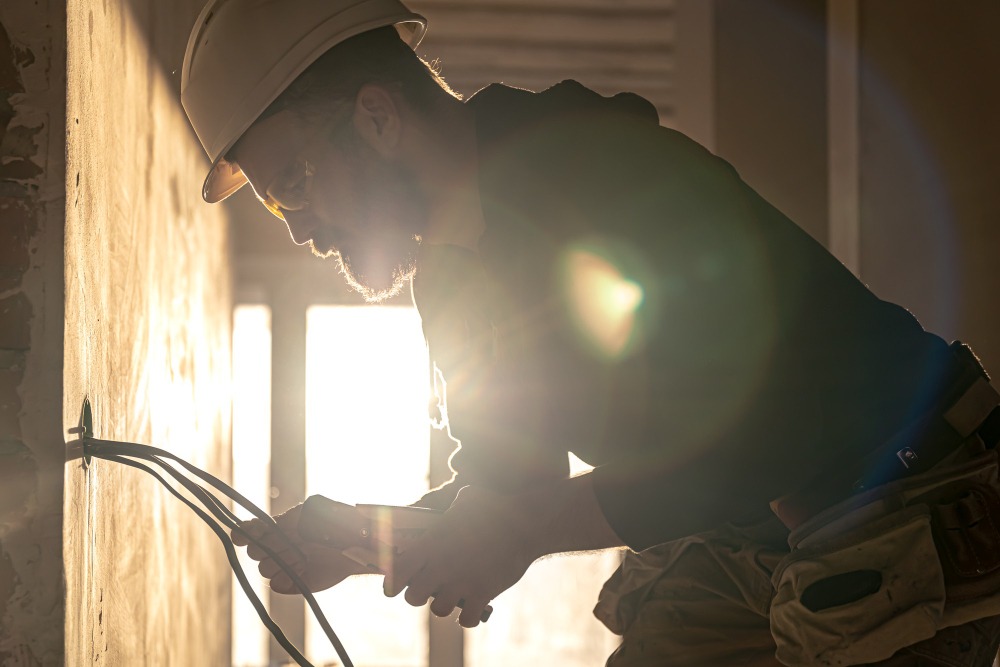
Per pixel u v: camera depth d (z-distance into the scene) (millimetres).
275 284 3646
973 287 2518
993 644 1015
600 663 4363
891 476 961
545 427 1243
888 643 934
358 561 1082
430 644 3762
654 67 3412
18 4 859
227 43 1100
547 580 4410
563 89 1115
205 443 2475
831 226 3078
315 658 3822
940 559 938
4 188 850
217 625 2699
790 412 977
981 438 1000
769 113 3447
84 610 959
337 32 1096
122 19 1304
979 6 2455
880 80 2816
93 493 1030
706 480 984
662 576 1262
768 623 1195
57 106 861
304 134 1108
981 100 2477
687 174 1037
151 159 1575
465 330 1337
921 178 2664
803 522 999
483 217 1130
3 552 836
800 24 3449
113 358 1220
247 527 1089
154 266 1607
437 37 3307
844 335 1009
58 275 855
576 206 1020
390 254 1156
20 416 844
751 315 992
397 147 1114
